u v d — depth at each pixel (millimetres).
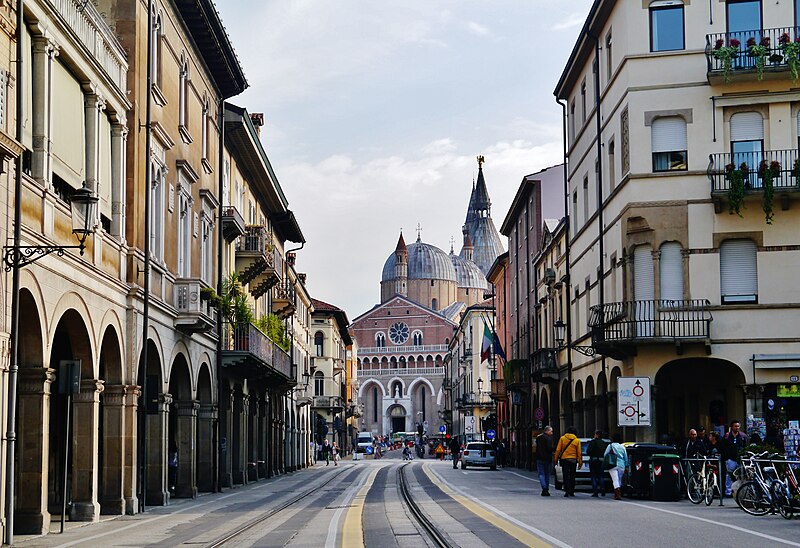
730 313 34125
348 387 139375
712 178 34125
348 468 73812
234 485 44531
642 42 35406
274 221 61531
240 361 39094
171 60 32031
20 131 18828
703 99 34688
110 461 26125
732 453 27594
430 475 53000
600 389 42500
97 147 24156
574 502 27219
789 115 33875
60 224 21438
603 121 39906
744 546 15664
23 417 20469
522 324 71000
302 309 80562
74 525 22859
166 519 24703
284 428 62562
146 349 27109
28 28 19969
